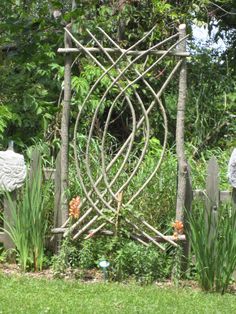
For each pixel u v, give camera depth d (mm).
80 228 8664
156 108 12422
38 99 10883
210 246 8109
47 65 11234
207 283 8117
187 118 12648
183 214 8570
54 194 8852
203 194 8586
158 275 8445
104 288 8016
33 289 7855
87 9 12156
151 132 12398
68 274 8461
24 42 11383
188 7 12695
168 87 12820
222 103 12820
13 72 11305
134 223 8703
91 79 11023
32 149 10156
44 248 8844
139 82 12117
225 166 10438
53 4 11680
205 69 13383
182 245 8570
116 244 8477
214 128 12570
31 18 11445
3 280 8156
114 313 7098
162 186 9047
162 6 12164
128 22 12359
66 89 8711
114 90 11039
